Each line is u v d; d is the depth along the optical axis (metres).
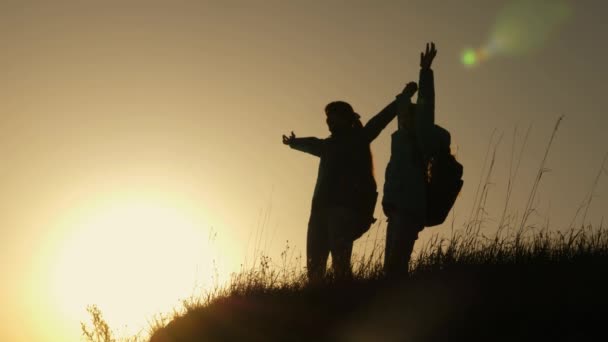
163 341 10.90
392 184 10.49
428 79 10.44
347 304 9.90
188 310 11.16
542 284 9.56
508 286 9.59
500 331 8.73
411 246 10.45
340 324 9.55
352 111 12.18
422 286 9.97
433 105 10.45
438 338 8.82
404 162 10.50
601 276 9.67
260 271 11.48
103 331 11.85
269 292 10.92
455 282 9.95
